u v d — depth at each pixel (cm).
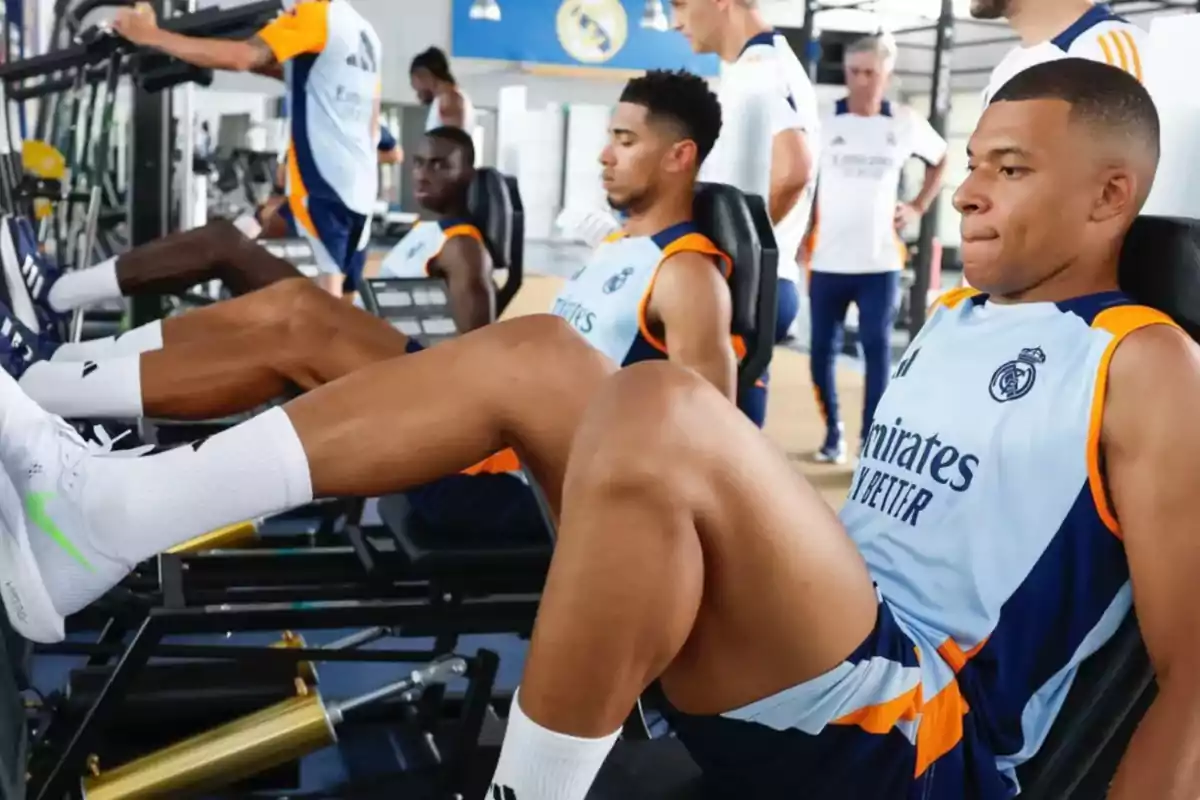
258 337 173
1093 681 108
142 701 172
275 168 523
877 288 407
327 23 325
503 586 168
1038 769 109
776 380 559
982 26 876
